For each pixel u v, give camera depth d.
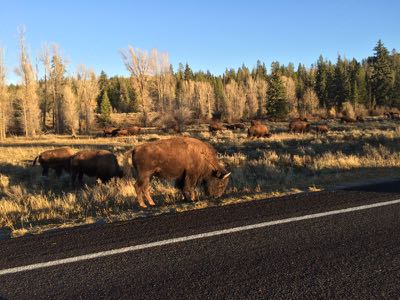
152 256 4.46
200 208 6.75
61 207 7.91
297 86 98.38
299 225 5.48
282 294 3.49
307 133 29.62
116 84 108.44
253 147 21.34
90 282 3.83
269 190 8.42
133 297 3.52
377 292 3.49
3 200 9.27
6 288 3.73
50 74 51.94
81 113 56.41
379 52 76.38
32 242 5.07
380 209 6.23
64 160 14.07
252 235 5.10
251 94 78.31
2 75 44.16
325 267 4.05
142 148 7.78
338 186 8.46
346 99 80.06
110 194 8.95
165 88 55.53
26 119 46.56
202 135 31.23
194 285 3.72
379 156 12.86
